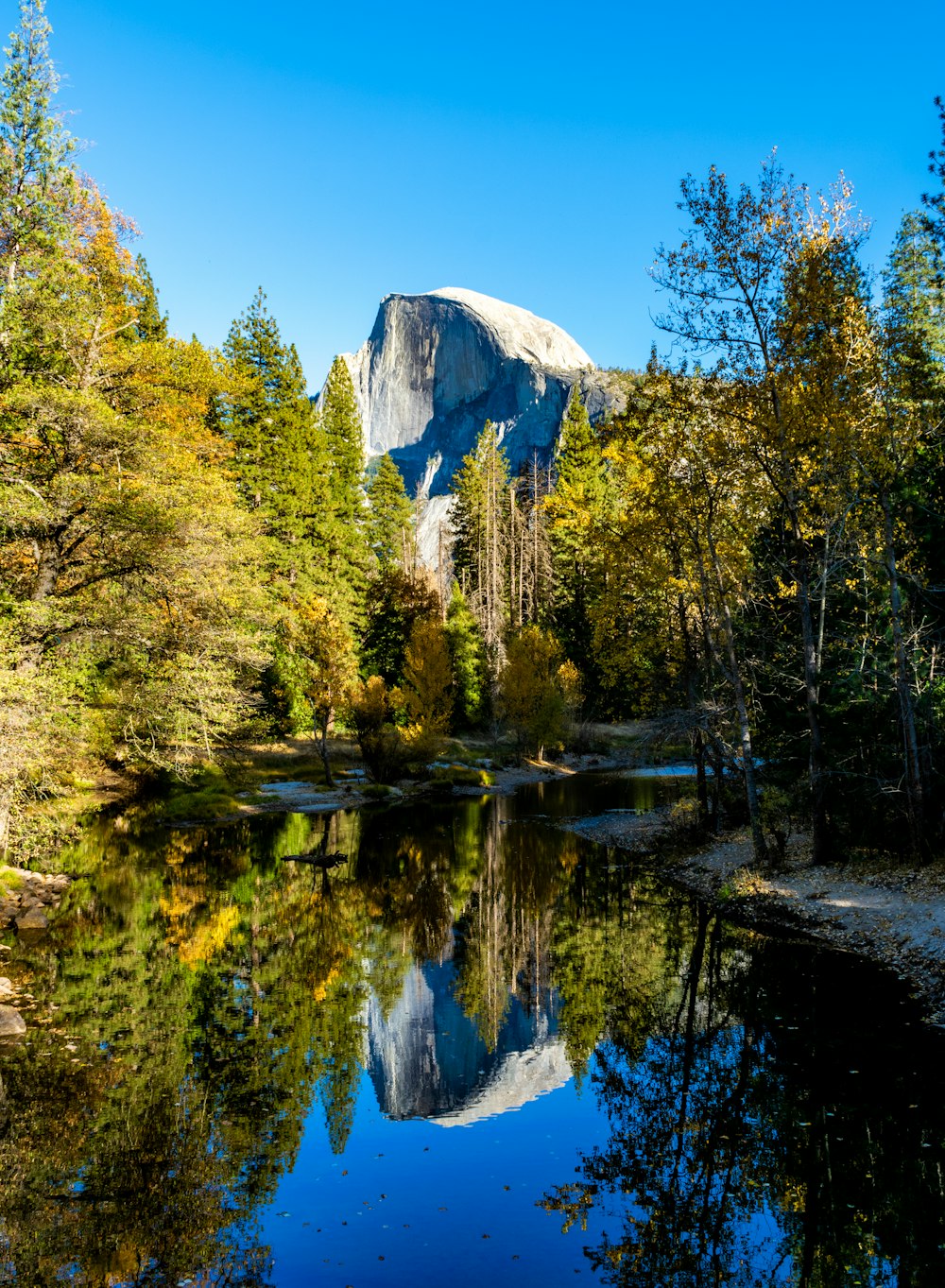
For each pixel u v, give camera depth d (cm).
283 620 3788
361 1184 736
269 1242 642
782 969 1296
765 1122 846
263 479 4362
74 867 2172
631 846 2488
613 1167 771
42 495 1680
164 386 2316
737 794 2342
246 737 4056
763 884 1706
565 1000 1224
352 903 1856
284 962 1417
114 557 1756
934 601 1642
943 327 1703
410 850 2497
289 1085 927
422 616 5234
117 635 1747
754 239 1541
